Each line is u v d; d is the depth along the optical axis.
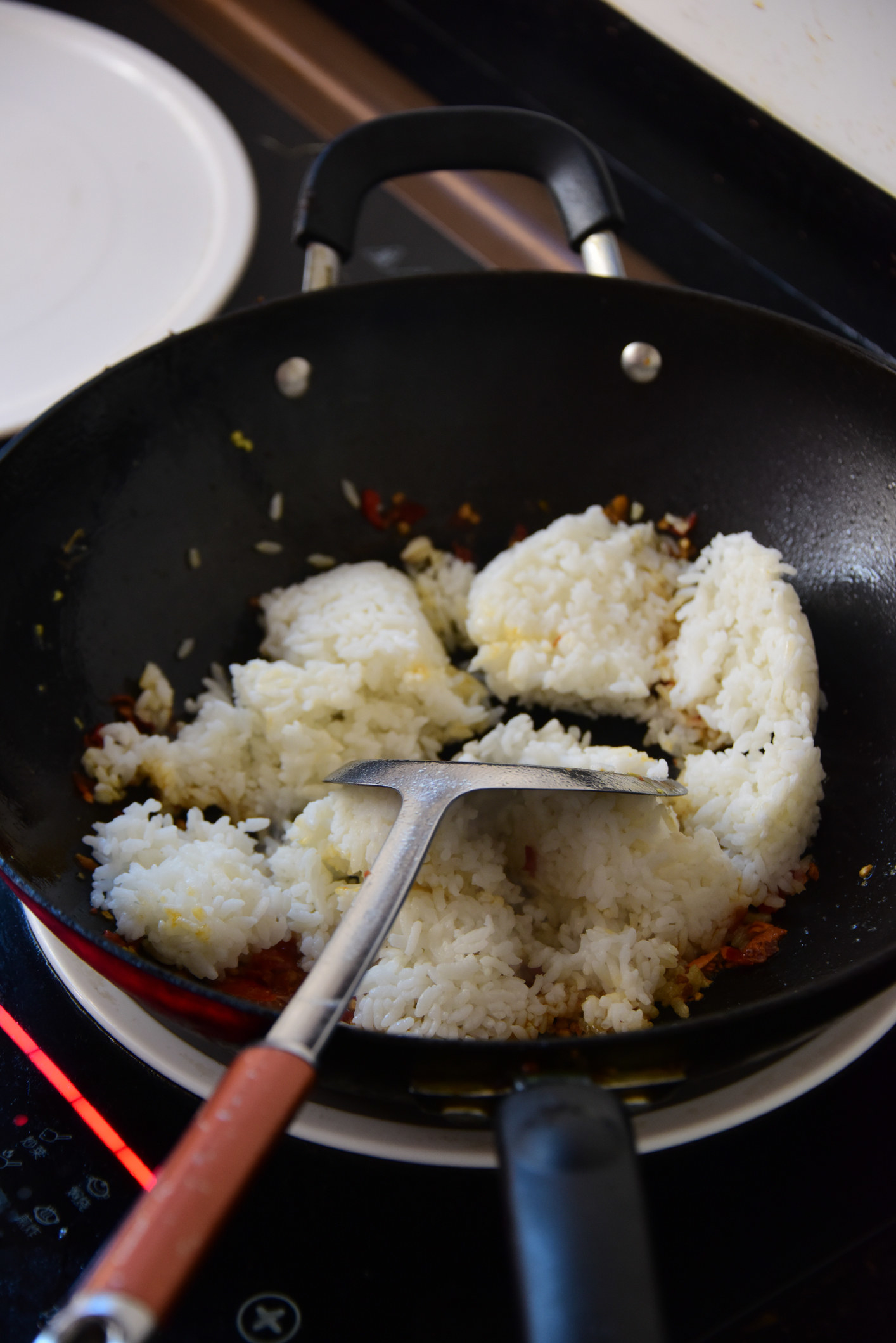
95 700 0.52
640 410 0.57
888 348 0.60
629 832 0.49
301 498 0.58
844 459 0.53
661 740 0.54
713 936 0.49
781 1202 0.44
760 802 0.50
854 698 0.52
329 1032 0.37
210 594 0.56
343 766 0.51
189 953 0.47
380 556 0.59
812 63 0.56
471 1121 0.42
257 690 0.53
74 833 0.50
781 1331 0.42
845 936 0.47
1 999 0.48
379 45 0.76
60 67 0.78
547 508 0.58
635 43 0.63
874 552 0.52
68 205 0.72
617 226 0.56
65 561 0.52
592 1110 0.36
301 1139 0.44
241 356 0.55
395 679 0.54
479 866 0.48
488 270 0.55
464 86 0.73
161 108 0.75
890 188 0.56
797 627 0.52
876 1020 0.46
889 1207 0.44
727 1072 0.43
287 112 0.77
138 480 0.54
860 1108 0.46
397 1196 0.44
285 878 0.50
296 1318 0.42
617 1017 0.46
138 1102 0.45
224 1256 0.43
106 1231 0.43
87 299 0.68
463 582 0.58
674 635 0.56
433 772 0.46
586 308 0.55
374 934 0.39
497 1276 0.42
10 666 0.50
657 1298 0.34
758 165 0.61
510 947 0.47
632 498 0.58
